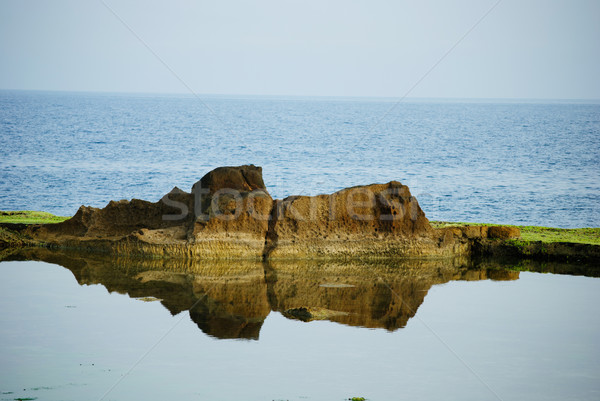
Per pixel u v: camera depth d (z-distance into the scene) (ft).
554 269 83.92
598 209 156.25
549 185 195.31
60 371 46.93
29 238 95.96
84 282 72.84
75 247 93.20
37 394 42.96
